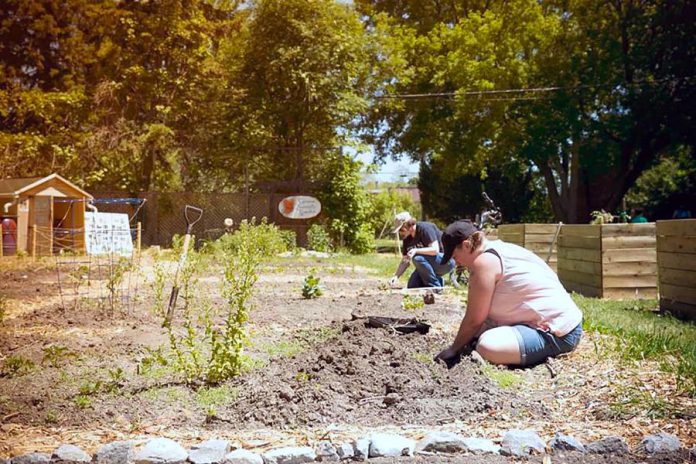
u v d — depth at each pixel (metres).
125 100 24.19
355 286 10.41
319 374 4.22
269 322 6.63
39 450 3.13
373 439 3.12
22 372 4.61
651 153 27.41
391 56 25.44
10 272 11.99
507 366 4.65
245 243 5.90
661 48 25.66
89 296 8.64
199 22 24.31
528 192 34.84
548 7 29.08
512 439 3.13
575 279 10.59
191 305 7.46
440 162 33.03
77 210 16.77
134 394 4.07
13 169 22.03
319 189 23.08
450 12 31.27
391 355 4.59
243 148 23.11
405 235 8.99
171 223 22.03
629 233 9.62
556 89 26.56
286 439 3.29
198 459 2.96
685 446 3.07
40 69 25.58
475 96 26.70
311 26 22.88
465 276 10.39
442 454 3.05
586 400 3.85
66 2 25.33
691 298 7.47
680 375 4.18
